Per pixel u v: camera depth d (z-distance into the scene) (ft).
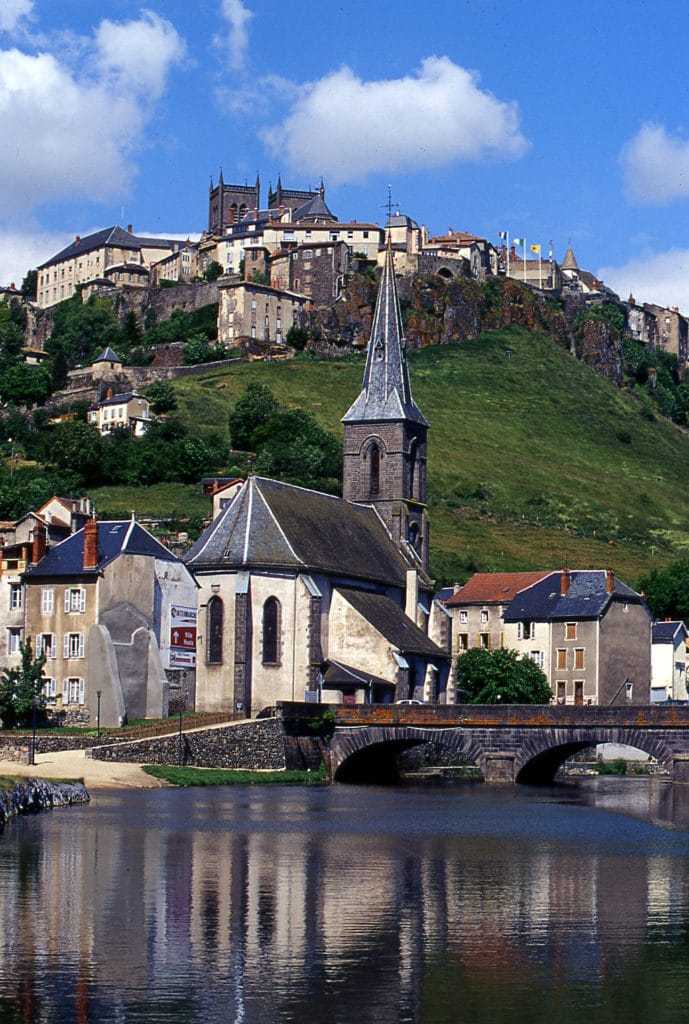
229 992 145.28
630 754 501.56
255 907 184.75
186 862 217.15
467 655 504.84
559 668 546.67
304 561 431.43
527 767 407.85
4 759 341.00
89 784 313.94
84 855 220.02
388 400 522.06
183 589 417.08
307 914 181.57
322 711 389.19
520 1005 143.02
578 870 221.87
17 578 407.23
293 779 371.15
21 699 373.61
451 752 449.06
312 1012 139.54
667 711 371.35
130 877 202.90
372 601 459.32
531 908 189.37
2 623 409.08
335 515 482.28
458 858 232.53
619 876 216.54
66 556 400.88
